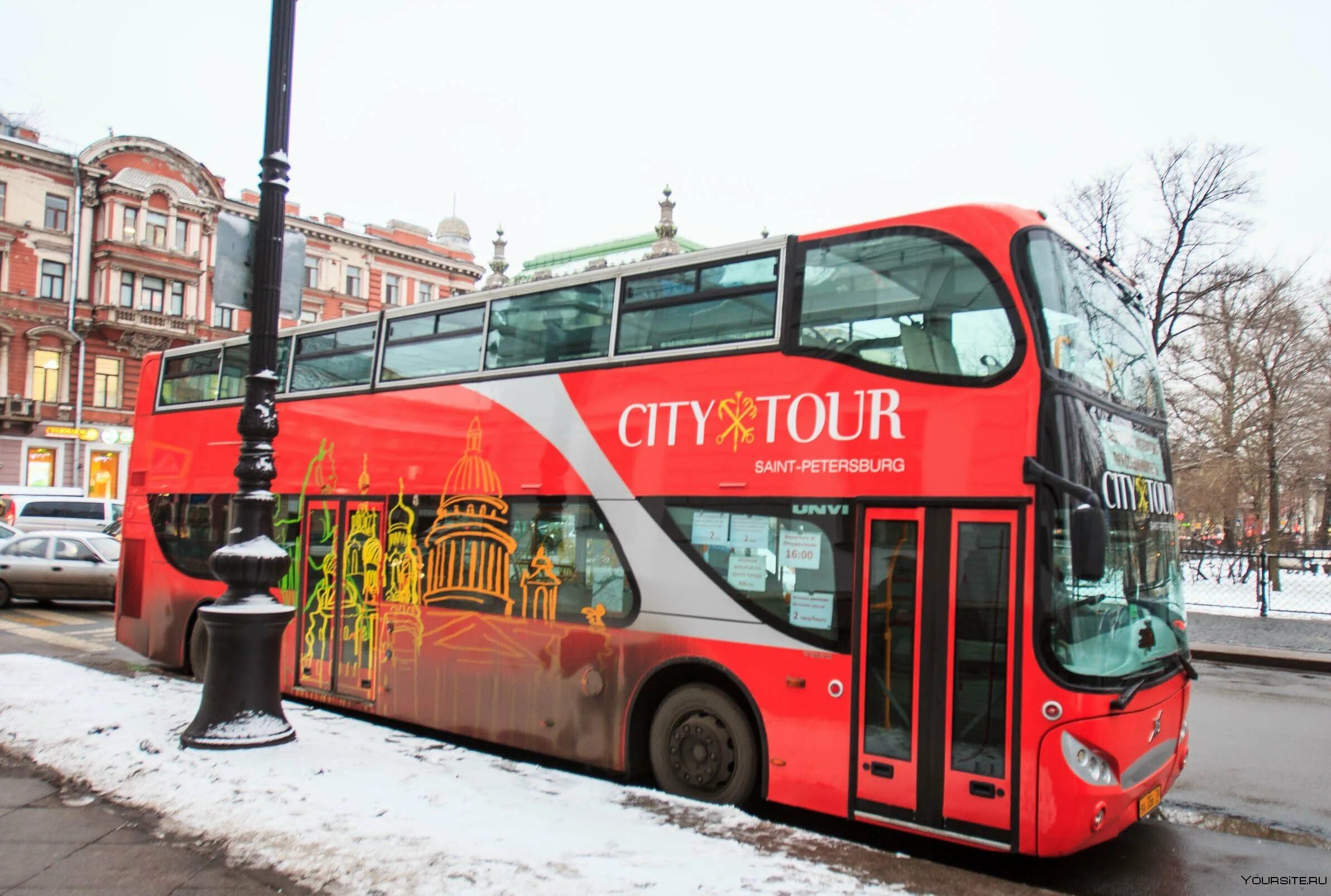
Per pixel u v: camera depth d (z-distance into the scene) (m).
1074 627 4.98
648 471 6.63
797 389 6.00
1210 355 28.52
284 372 9.87
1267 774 7.66
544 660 7.07
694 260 6.69
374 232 53.84
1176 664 5.91
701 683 6.30
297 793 5.66
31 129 42.38
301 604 9.18
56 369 42.16
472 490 7.77
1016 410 5.14
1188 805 6.79
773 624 5.89
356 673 8.53
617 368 6.95
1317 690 11.95
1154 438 6.34
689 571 6.32
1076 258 5.86
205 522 10.57
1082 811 4.82
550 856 4.71
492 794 5.85
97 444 43.00
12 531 22.39
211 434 10.69
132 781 5.96
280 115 7.25
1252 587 20.12
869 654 5.50
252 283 7.20
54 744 6.77
